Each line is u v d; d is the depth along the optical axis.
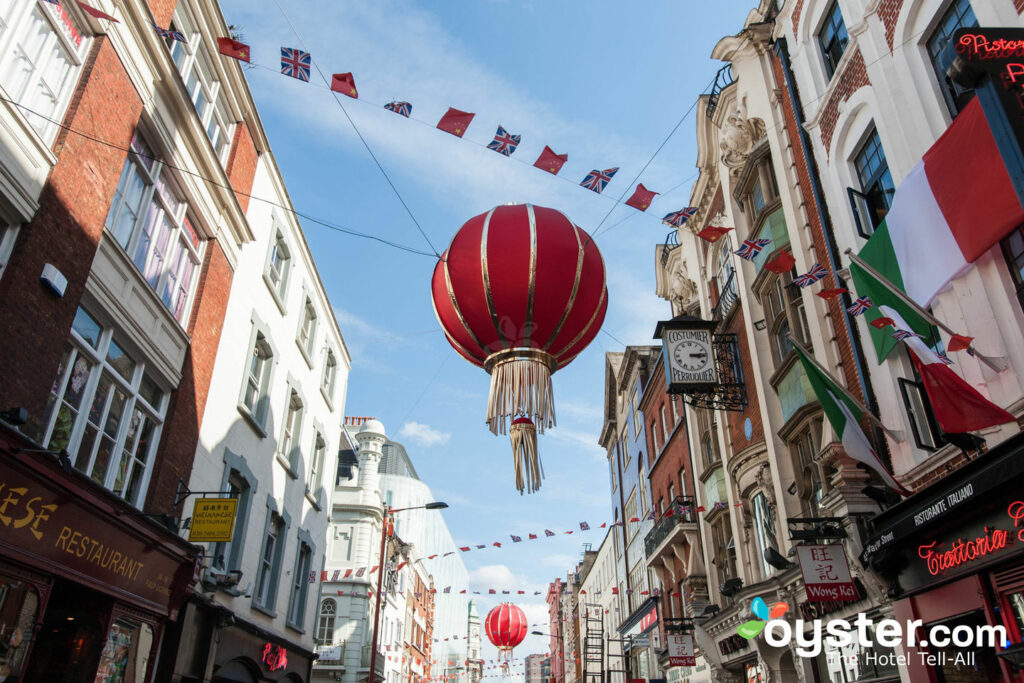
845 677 11.38
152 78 10.43
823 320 12.56
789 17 14.63
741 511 16.50
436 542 70.19
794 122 14.19
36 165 7.70
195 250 12.61
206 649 11.66
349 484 34.28
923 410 9.79
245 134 15.05
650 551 25.00
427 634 54.47
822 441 12.09
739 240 17.20
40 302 7.70
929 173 8.88
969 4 8.86
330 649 29.80
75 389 8.80
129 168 10.19
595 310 6.62
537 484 5.98
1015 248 7.85
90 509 8.17
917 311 8.29
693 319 16.06
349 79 5.92
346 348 23.56
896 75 10.22
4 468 6.77
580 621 52.44
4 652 7.01
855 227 11.59
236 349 14.06
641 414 30.48
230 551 13.62
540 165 6.63
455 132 6.43
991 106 6.13
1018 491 6.93
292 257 17.94
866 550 9.50
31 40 7.86
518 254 6.37
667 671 24.36
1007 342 7.87
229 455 13.43
